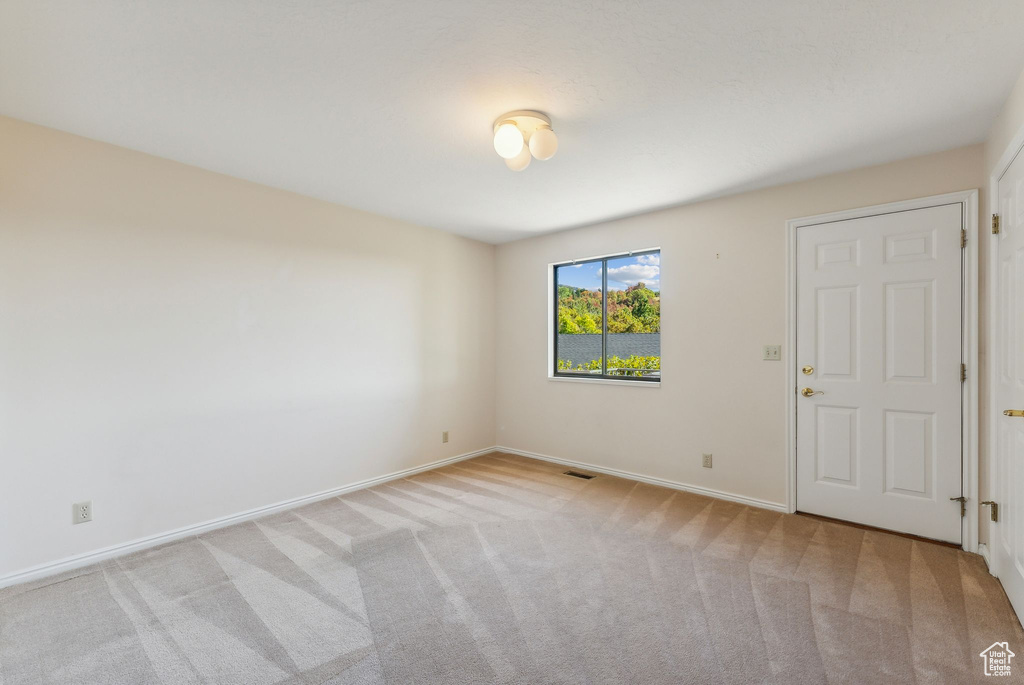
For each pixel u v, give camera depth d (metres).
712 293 3.40
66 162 2.34
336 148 2.53
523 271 4.65
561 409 4.35
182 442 2.72
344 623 1.90
